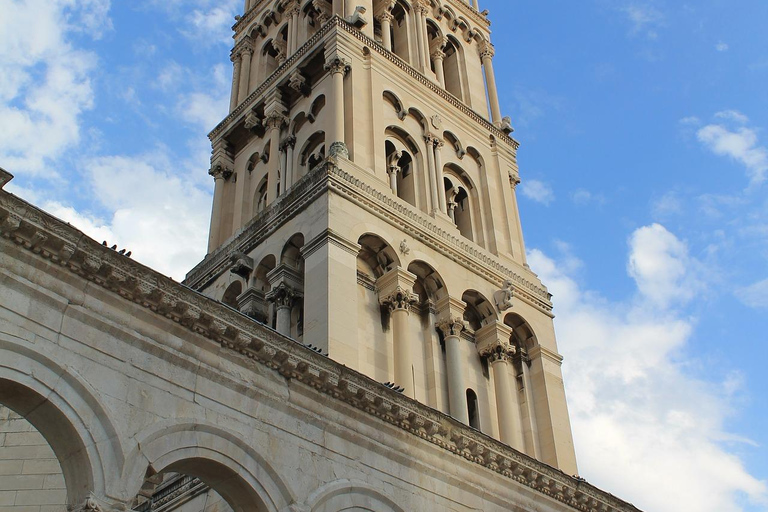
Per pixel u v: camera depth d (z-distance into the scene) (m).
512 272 47.56
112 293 24.83
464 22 58.47
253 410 26.62
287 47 54.31
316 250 39.97
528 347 46.28
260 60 56.72
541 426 43.75
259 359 27.33
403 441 30.16
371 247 42.22
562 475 34.25
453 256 44.81
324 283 38.59
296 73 49.34
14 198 23.23
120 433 23.41
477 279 45.44
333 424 28.39
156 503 34.56
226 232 50.22
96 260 24.42
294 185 43.66
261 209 49.31
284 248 42.47
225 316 26.58
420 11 55.34
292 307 41.62
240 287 44.72
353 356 37.28
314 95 48.66
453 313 42.72
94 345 24.03
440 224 45.78
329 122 45.69
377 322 40.62
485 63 58.62
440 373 41.31
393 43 55.09
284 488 26.11
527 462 33.34
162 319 25.58
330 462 27.80
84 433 22.91
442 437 31.33
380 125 46.66
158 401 24.66
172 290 25.69
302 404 27.88
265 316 42.62
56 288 23.88
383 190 43.88
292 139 48.41
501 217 50.66
